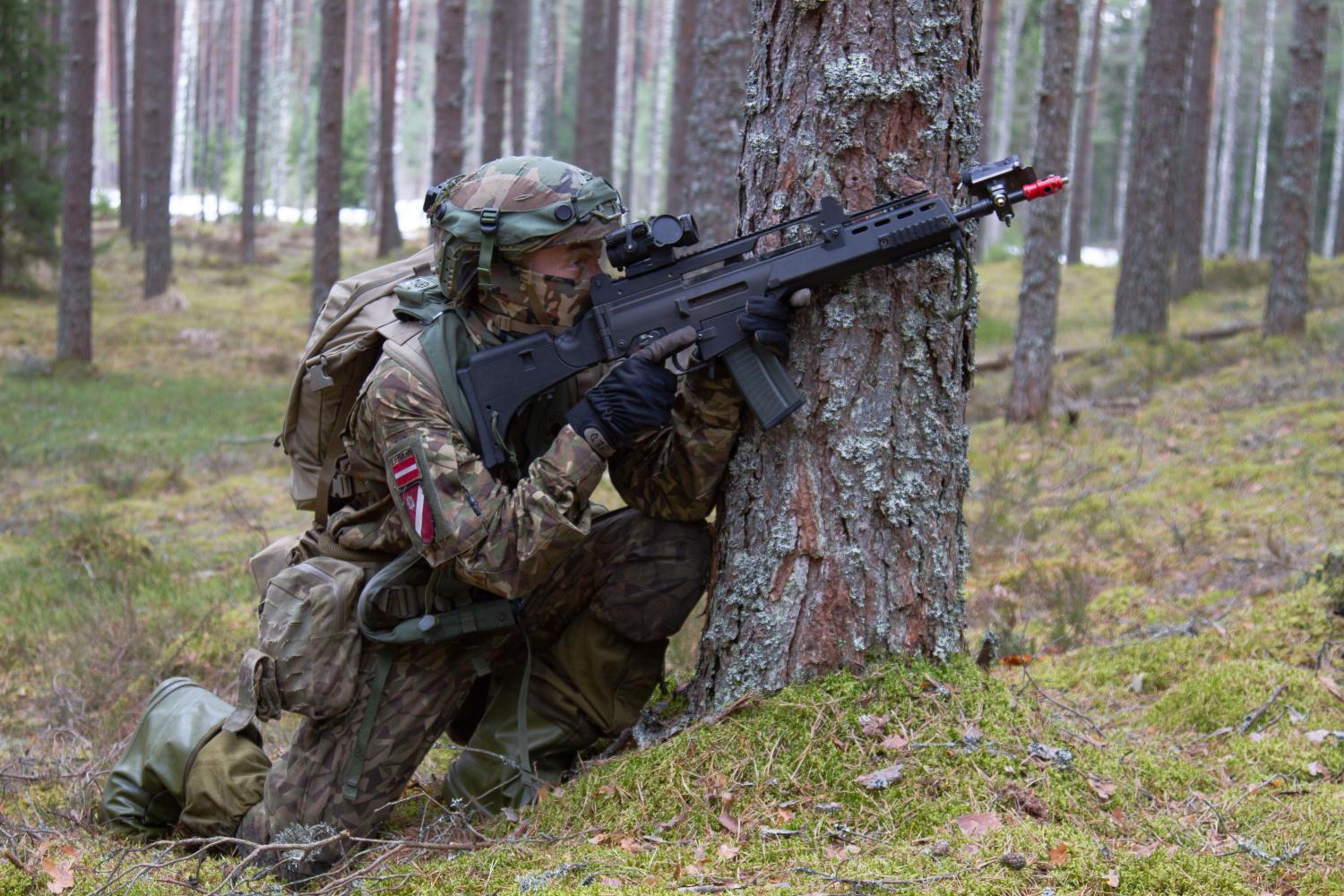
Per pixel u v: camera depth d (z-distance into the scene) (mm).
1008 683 3207
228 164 54406
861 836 2438
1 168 21172
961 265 2580
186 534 7613
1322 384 8914
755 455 2721
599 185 2654
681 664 3812
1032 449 8406
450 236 2598
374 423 2627
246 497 8750
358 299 2793
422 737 2820
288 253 32469
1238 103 46188
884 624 2674
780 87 2668
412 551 2701
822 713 2605
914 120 2594
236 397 15039
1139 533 5832
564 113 46719
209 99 58688
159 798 3020
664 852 2430
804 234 2598
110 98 61969
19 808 3230
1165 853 2348
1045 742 2680
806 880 2271
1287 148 11562
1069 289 22797
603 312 2615
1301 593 4227
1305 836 2547
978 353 14703
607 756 2934
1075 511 6445
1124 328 13602
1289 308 11586
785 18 2648
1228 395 9281
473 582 2590
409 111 63375
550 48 42281
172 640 4953
